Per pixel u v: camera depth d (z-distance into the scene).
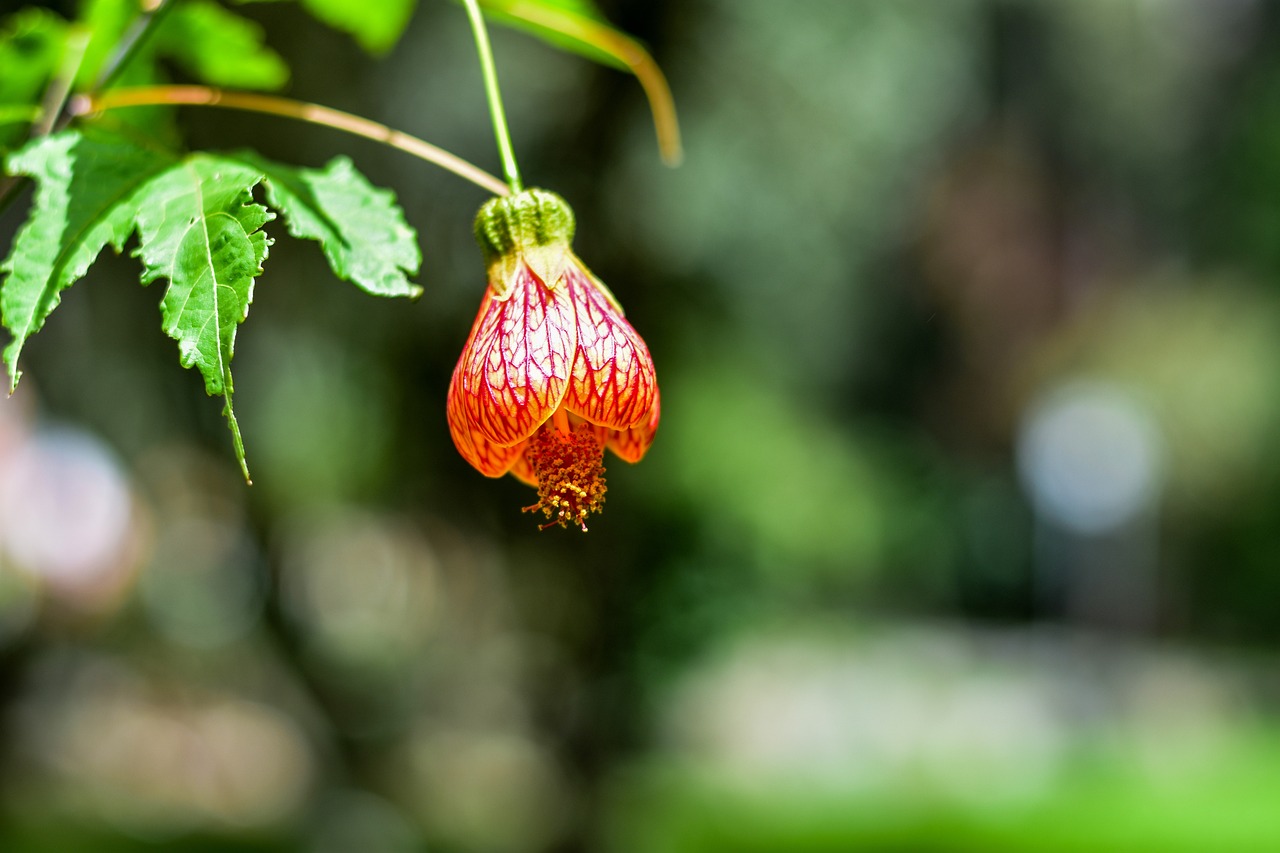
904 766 13.02
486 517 6.68
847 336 14.12
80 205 1.43
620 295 6.35
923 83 9.31
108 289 6.55
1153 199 25.95
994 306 22.95
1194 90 26.36
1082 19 23.97
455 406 1.60
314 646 8.16
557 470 1.67
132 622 10.61
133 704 10.81
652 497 6.61
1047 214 24.28
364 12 2.27
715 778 11.40
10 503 8.73
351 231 1.46
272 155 5.66
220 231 1.36
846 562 11.34
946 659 18.80
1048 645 21.88
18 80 1.88
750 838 9.68
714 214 7.43
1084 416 23.20
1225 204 22.80
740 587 7.46
